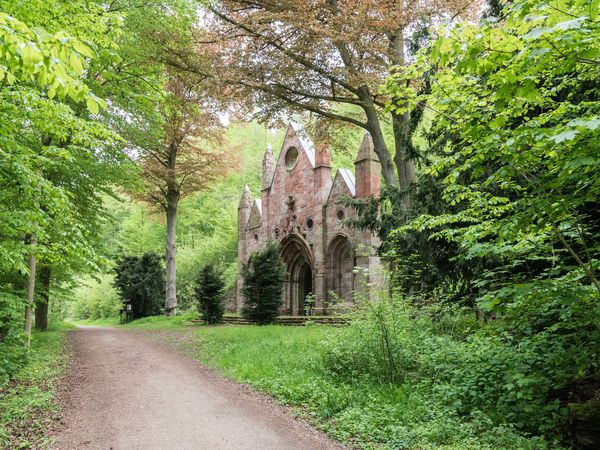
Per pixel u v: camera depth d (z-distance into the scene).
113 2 12.82
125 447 5.94
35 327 22.42
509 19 3.75
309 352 11.12
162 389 9.33
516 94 4.09
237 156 33.88
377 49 14.41
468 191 5.99
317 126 20.03
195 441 6.15
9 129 7.29
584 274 5.50
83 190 15.77
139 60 13.91
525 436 5.61
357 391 7.66
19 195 8.02
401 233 11.54
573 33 3.48
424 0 14.39
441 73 5.11
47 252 8.62
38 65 3.19
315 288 27.59
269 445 5.96
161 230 47.50
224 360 11.95
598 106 4.55
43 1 6.49
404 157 12.68
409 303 9.77
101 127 7.93
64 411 7.64
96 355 14.59
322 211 27.80
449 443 5.61
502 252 6.00
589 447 4.91
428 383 7.65
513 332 7.66
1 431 6.26
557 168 4.52
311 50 14.58
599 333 5.83
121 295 37.94
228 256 43.53
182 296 41.00
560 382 6.02
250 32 15.53
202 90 16.44
